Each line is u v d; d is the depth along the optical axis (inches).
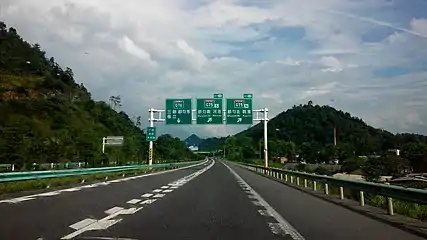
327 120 5123.0
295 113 5767.7
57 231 416.8
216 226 475.2
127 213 569.6
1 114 3695.9
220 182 1407.5
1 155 2096.5
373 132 4269.2
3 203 669.3
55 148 2422.5
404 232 458.9
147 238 392.2
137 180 1444.4
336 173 2503.7
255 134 6427.2
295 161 4493.1
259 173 2240.4
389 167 2091.5
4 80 4707.2
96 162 2613.2
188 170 2694.4
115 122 4938.5
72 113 4222.4
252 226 482.9
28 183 1031.6
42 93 4781.0
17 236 385.4
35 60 5625.0
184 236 406.9
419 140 2881.4
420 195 500.4
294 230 462.3
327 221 538.9
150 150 2458.2
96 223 473.7
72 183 1227.2
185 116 2066.9
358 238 420.5
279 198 860.6
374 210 642.2
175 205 685.9
